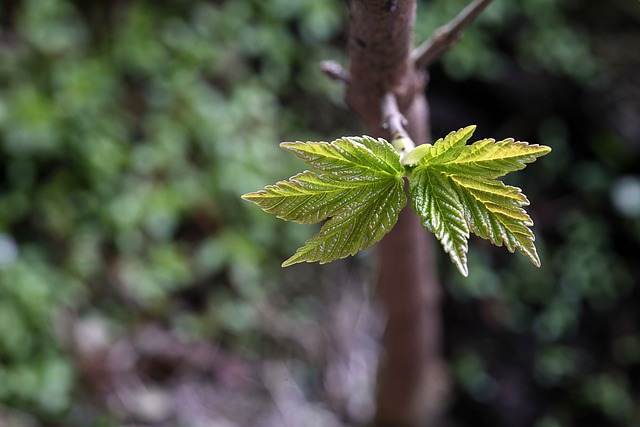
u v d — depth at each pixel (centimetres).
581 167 170
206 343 145
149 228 144
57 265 139
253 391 143
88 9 156
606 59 171
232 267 147
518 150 40
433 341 113
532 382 161
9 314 132
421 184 41
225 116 154
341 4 164
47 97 146
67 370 133
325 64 61
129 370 137
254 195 41
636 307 167
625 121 168
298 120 162
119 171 146
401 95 58
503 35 167
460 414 158
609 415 160
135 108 151
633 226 166
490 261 164
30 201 142
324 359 149
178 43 156
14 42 148
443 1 165
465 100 167
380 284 93
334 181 41
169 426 134
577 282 165
